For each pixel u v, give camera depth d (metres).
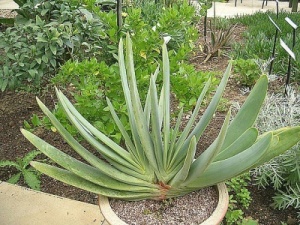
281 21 4.99
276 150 1.50
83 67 2.36
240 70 3.59
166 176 1.58
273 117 2.37
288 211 2.26
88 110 2.26
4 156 2.76
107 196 1.56
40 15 3.49
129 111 1.67
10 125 3.12
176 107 3.09
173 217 1.56
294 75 3.72
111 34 2.66
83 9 3.38
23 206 2.30
